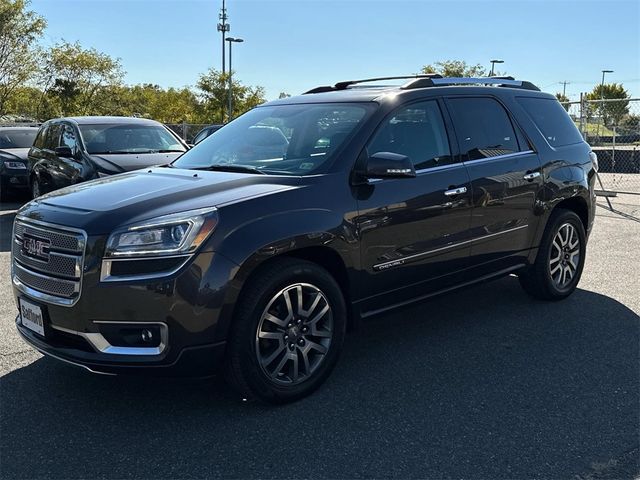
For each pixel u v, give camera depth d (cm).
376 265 398
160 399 371
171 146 974
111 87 3544
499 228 484
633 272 664
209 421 343
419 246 422
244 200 344
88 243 322
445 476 289
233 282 327
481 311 534
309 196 365
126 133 960
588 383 388
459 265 457
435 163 440
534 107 544
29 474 293
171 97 5175
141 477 290
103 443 321
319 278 366
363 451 312
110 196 362
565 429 331
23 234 366
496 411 352
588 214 578
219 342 329
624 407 356
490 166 473
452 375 402
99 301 319
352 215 380
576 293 587
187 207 334
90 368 327
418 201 416
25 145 1370
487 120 492
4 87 3134
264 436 327
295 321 361
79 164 884
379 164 373
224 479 289
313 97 478
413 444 318
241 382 343
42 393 378
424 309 543
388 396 372
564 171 541
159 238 319
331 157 392
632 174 1816
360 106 430
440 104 460
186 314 318
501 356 433
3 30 2998
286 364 362
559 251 550
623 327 491
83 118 999
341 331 383
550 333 478
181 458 306
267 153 433
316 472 294
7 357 434
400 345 456
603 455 306
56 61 3350
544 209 523
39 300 346
